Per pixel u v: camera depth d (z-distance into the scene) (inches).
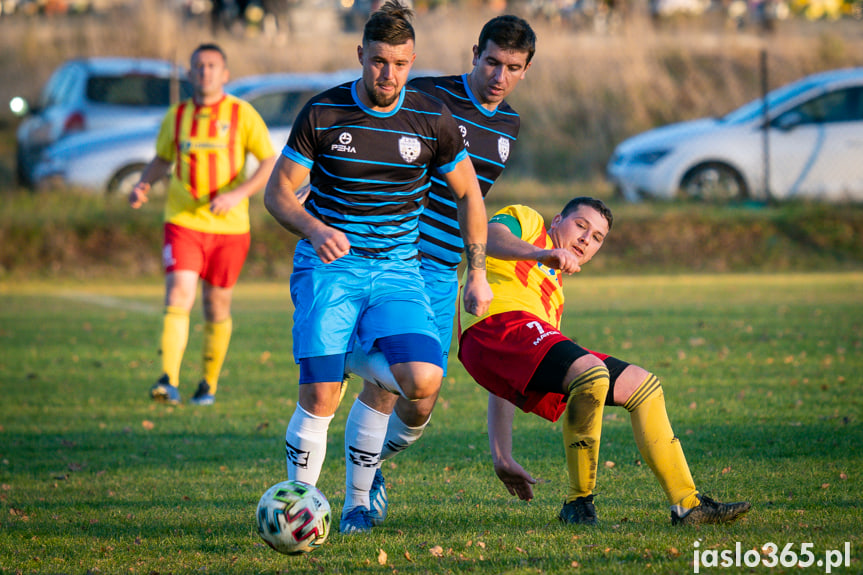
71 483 737.6
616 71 3597.4
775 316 1562.5
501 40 668.7
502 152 709.3
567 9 3973.9
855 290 1902.1
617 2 3976.4
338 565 513.0
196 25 3927.2
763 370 1133.7
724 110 3489.2
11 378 1198.3
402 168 561.6
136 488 720.3
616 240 2411.4
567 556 507.2
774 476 692.7
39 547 570.9
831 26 4072.3
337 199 563.8
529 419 947.3
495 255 585.9
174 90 2655.0
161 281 2267.5
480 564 501.0
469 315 609.6
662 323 1507.1
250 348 1400.1
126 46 3786.9
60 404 1053.8
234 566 521.7
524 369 573.9
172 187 1062.4
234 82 2832.2
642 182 2605.8
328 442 892.0
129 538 585.6
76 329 1577.3
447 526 595.2
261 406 1032.8
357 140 551.2
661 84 3570.4
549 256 557.6
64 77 2925.7
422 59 3481.8
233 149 1064.2
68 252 2347.4
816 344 1301.7
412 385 542.3
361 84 558.6
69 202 2493.8
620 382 568.4
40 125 2802.7
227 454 829.8
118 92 2778.1
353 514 594.9
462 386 1135.6
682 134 2618.1
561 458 788.0
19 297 1991.9
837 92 2554.1
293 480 575.2
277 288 2162.9
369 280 571.5
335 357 562.9
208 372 1067.9
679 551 506.0
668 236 2401.6
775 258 2332.7
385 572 496.4
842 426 852.6
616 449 804.6
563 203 2691.9
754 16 4033.0
